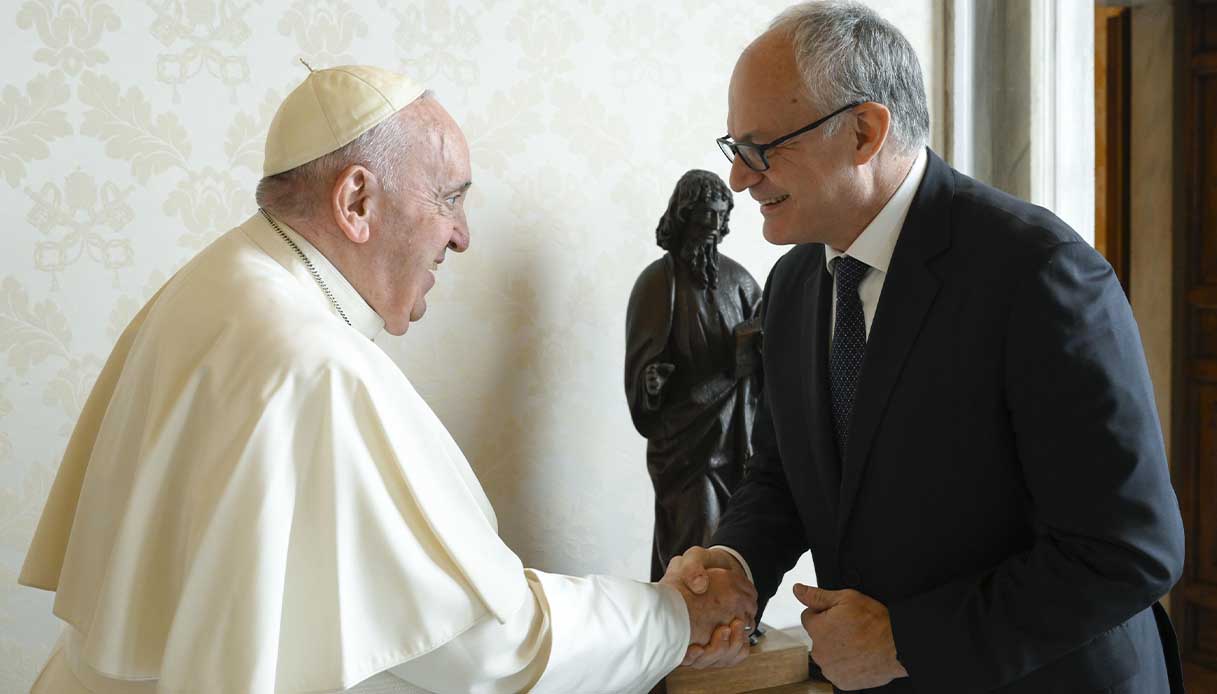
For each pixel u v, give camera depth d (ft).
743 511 6.29
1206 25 13.15
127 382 5.05
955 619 4.78
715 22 9.20
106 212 7.31
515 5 8.38
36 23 7.05
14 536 7.23
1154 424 4.59
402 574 4.67
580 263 8.75
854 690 5.58
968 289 4.83
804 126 4.96
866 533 5.20
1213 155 13.19
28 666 7.29
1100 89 14.12
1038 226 4.78
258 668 4.26
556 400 8.72
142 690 4.75
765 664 7.93
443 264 8.23
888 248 5.17
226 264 5.08
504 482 8.55
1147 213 13.74
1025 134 10.33
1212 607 13.32
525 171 8.50
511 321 8.50
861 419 5.10
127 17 7.27
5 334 7.12
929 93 10.27
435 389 8.27
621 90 8.84
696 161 9.20
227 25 7.54
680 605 5.69
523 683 5.11
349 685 4.51
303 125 5.16
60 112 7.14
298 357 4.64
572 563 8.86
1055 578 4.57
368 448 4.69
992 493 4.91
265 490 4.43
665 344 7.80
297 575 4.57
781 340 5.85
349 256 5.25
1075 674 4.86
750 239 9.51
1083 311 4.56
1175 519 4.56
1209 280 13.32
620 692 5.48
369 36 7.94
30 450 7.23
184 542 4.57
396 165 5.19
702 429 7.83
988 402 4.80
